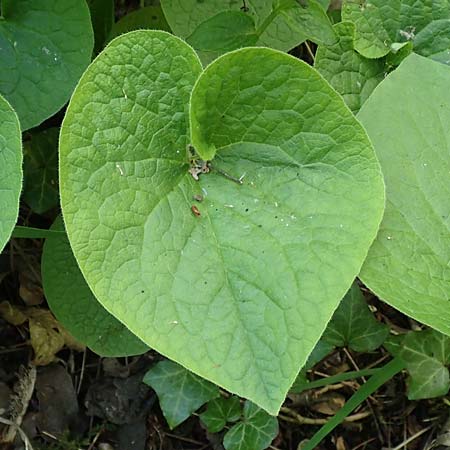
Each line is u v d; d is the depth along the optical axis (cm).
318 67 45
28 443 47
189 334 34
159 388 49
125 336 47
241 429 49
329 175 37
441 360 49
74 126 34
